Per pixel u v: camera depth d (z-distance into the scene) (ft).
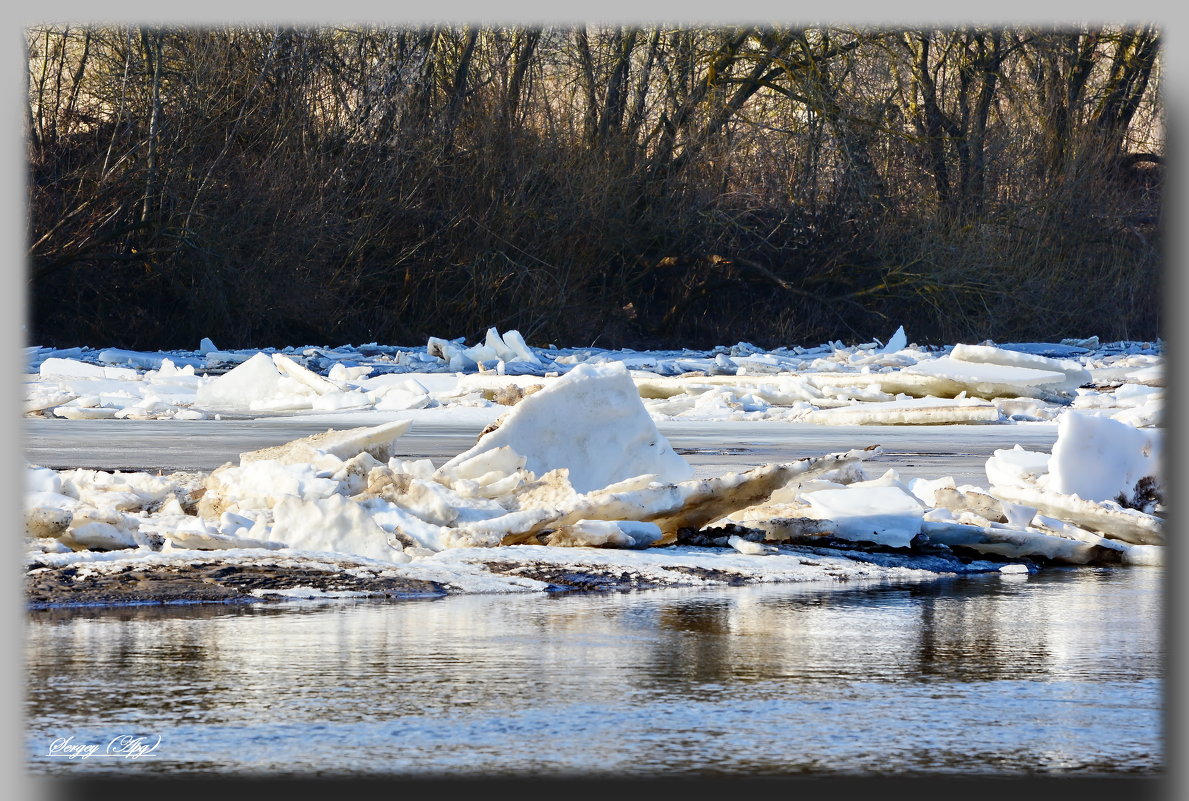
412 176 513.86
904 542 95.25
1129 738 44.75
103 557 78.74
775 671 55.01
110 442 180.55
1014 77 608.19
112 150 458.50
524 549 86.48
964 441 202.49
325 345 505.66
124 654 57.06
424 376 313.12
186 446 174.60
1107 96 607.37
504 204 531.50
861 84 582.76
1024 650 60.34
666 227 560.61
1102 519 102.12
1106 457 109.29
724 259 579.89
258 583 74.28
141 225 461.37
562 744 43.47
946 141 591.37
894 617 70.13
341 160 498.28
